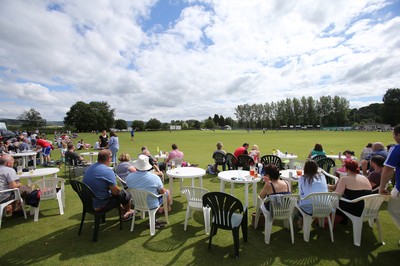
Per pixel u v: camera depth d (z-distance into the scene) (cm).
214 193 329
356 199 348
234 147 1928
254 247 355
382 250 343
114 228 423
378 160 450
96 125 7588
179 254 336
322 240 373
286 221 415
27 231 411
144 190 387
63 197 532
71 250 348
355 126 8331
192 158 1305
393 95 7438
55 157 1443
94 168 396
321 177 390
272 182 384
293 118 10219
